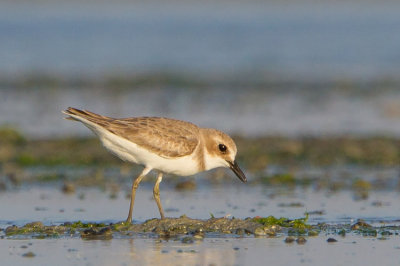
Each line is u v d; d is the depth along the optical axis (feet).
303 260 27.84
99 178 48.29
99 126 32.71
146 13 174.40
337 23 157.89
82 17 163.43
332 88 91.25
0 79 95.55
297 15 172.55
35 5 178.40
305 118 72.64
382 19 161.79
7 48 121.29
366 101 82.07
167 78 99.19
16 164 53.42
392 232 32.53
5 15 161.89
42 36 135.74
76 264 27.22
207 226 32.94
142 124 33.40
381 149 57.93
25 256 28.40
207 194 42.88
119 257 28.22
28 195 42.55
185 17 169.07
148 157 33.47
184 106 79.10
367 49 123.03
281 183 46.19
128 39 135.74
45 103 80.12
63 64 108.58
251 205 39.42
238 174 35.68
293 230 32.71
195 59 115.55
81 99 82.94
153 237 31.50
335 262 27.58
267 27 153.38
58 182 46.98
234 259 27.94
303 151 57.67
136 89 90.99
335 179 47.37
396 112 74.43
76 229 32.94
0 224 34.78
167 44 131.03
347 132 65.62
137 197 42.01
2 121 69.51
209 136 35.37
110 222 35.32
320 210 37.78
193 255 28.48
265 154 56.65
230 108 78.18
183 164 34.19
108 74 101.24
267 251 29.09
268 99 84.28
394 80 95.55
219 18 168.35
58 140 61.93
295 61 113.29
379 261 27.73
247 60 114.83
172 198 41.68
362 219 35.37
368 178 47.52
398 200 40.27
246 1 196.75
